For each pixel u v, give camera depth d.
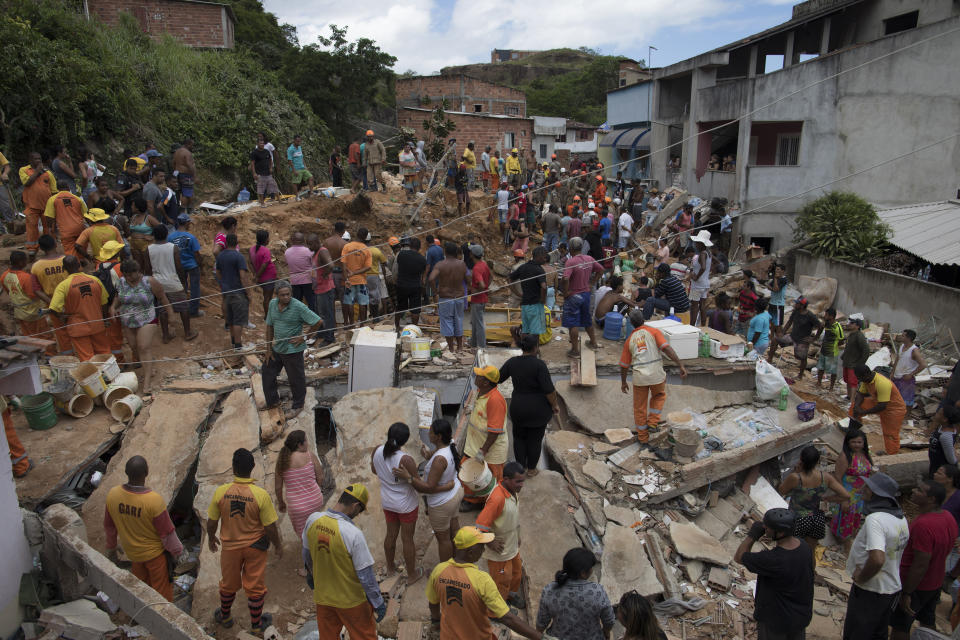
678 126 28.36
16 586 6.04
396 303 12.50
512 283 10.98
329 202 16.31
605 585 6.74
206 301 11.94
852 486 8.20
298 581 6.72
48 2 17.08
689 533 7.64
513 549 6.20
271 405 8.77
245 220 14.45
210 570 6.70
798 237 19.83
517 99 41.62
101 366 8.77
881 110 19.02
